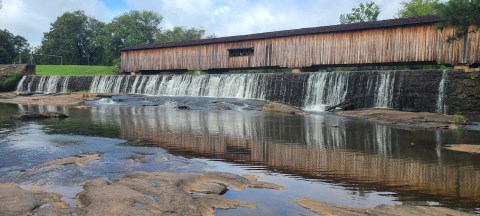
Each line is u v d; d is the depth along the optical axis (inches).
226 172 313.1
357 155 401.1
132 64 1780.3
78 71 2250.2
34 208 213.8
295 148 441.1
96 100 1277.1
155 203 215.5
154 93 1454.2
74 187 265.1
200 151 414.0
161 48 1676.9
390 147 452.4
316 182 289.1
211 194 245.6
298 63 1289.4
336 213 215.6
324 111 979.9
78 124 661.9
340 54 1195.9
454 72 840.3
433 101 868.6
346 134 562.9
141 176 283.0
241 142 480.1
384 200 247.0
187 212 205.8
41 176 294.0
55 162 341.1
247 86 1209.4
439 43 1003.3
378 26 1107.3
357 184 284.4
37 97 1375.5
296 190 265.9
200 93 1328.7
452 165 353.4
